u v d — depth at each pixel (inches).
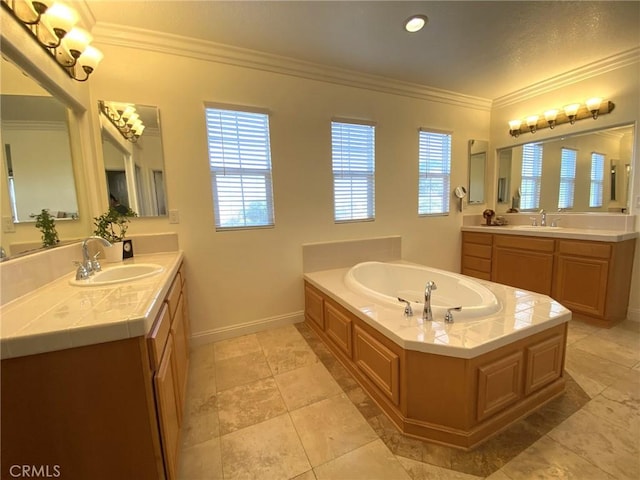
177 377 55.8
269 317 109.0
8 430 34.1
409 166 131.1
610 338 92.3
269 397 69.6
